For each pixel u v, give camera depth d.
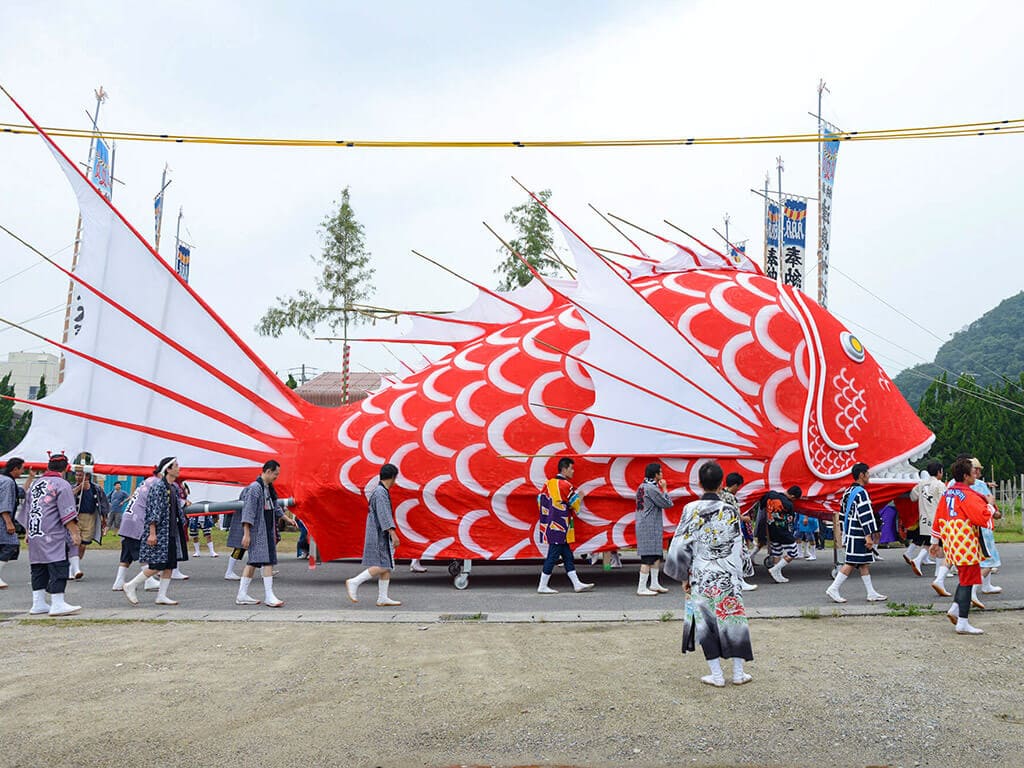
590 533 11.60
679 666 6.67
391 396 12.53
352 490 11.75
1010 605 9.36
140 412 11.86
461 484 11.69
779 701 5.71
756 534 12.22
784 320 12.55
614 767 4.66
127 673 6.53
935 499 12.35
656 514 10.78
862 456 12.51
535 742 5.03
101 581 12.49
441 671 6.58
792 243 24.08
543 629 8.33
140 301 11.99
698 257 13.79
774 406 12.06
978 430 36.00
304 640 7.79
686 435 11.66
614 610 9.52
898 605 9.27
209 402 12.16
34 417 11.45
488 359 12.57
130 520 11.40
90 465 11.79
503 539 11.67
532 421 11.89
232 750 4.91
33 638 7.92
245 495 10.22
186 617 9.05
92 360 11.69
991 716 5.40
